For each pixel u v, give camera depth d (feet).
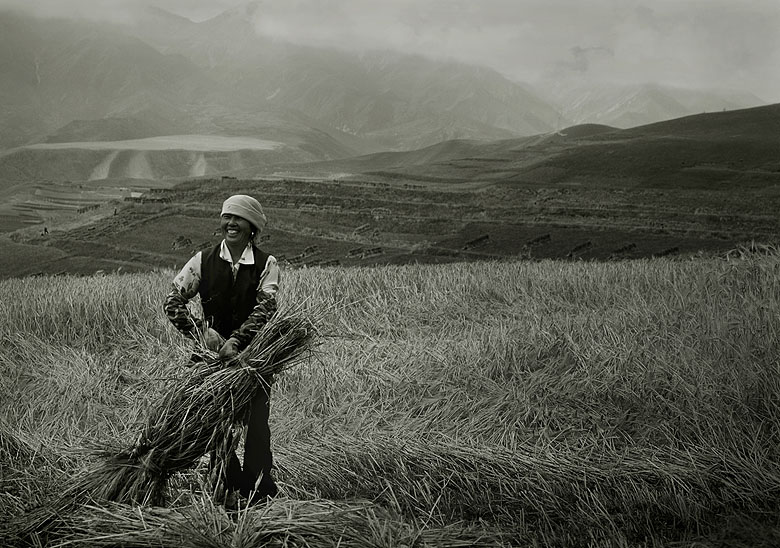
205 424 12.10
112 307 33.30
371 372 22.18
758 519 12.99
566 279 40.96
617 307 32.09
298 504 11.51
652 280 38.45
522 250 205.57
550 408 18.43
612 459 15.30
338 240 234.99
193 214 282.77
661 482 14.35
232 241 13.43
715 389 17.75
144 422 12.74
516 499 14.01
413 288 40.19
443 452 15.69
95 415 19.84
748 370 18.10
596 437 16.76
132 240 252.42
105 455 12.59
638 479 14.46
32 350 27.12
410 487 14.49
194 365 12.66
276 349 12.69
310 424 18.48
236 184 332.19
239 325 13.56
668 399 17.95
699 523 12.91
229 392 12.20
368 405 19.92
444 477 14.88
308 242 232.53
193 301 19.21
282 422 18.57
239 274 13.39
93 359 26.03
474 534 11.55
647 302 31.42
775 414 16.40
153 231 262.26
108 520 10.92
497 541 11.73
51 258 236.02
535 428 17.69
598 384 19.60
